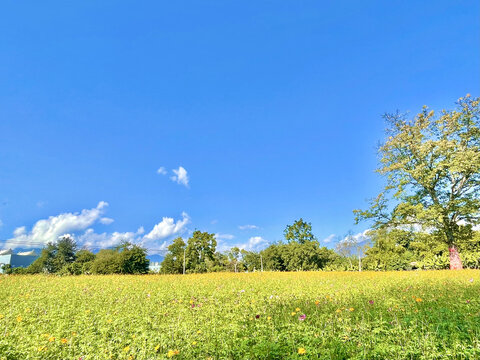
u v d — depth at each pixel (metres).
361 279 16.77
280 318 6.49
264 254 64.19
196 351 4.65
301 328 5.25
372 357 4.14
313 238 67.75
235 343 4.95
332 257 59.56
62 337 5.63
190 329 5.74
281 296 10.12
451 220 30.67
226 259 76.06
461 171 28.42
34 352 4.75
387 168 31.97
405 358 3.98
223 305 8.66
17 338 5.48
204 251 67.81
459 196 30.19
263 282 16.17
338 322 5.61
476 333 4.53
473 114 28.88
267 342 4.65
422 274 18.80
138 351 4.82
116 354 4.79
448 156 29.56
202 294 11.32
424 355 3.90
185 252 65.94
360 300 8.20
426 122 30.73
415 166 31.41
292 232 68.75
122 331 5.84
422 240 32.78
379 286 12.16
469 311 6.16
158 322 6.63
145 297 10.84
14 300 10.38
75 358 4.62
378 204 33.03
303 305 7.96
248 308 8.04
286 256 59.72
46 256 63.00
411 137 30.94
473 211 28.66
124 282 17.44
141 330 5.71
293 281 16.70
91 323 6.52
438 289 10.10
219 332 5.58
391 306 6.99
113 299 10.29
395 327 4.91
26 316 7.41
